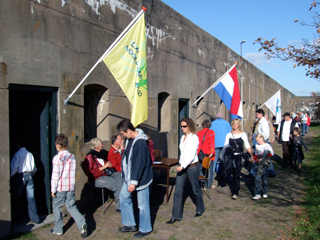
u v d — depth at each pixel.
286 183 7.93
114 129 6.54
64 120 5.29
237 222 5.16
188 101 10.35
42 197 5.26
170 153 9.05
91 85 6.05
